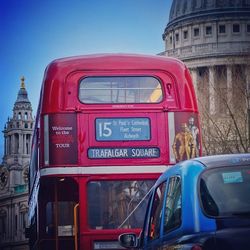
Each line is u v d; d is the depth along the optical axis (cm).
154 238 929
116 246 1563
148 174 1586
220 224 729
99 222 1569
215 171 788
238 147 4606
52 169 1581
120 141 1598
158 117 1617
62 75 1623
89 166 1582
